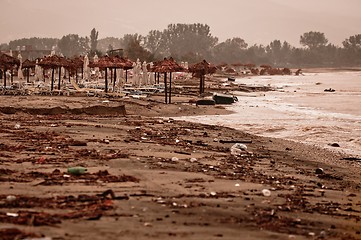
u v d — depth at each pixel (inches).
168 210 631.2
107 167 909.2
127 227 544.7
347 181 1072.2
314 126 2224.4
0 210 585.9
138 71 3816.4
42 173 820.0
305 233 593.0
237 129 2103.8
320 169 1158.3
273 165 1174.3
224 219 612.7
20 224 529.3
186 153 1174.3
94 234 512.4
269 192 792.3
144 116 2262.6
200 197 721.6
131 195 697.6
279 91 5413.4
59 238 490.6
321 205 768.3
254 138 1711.4
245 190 805.9
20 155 999.6
